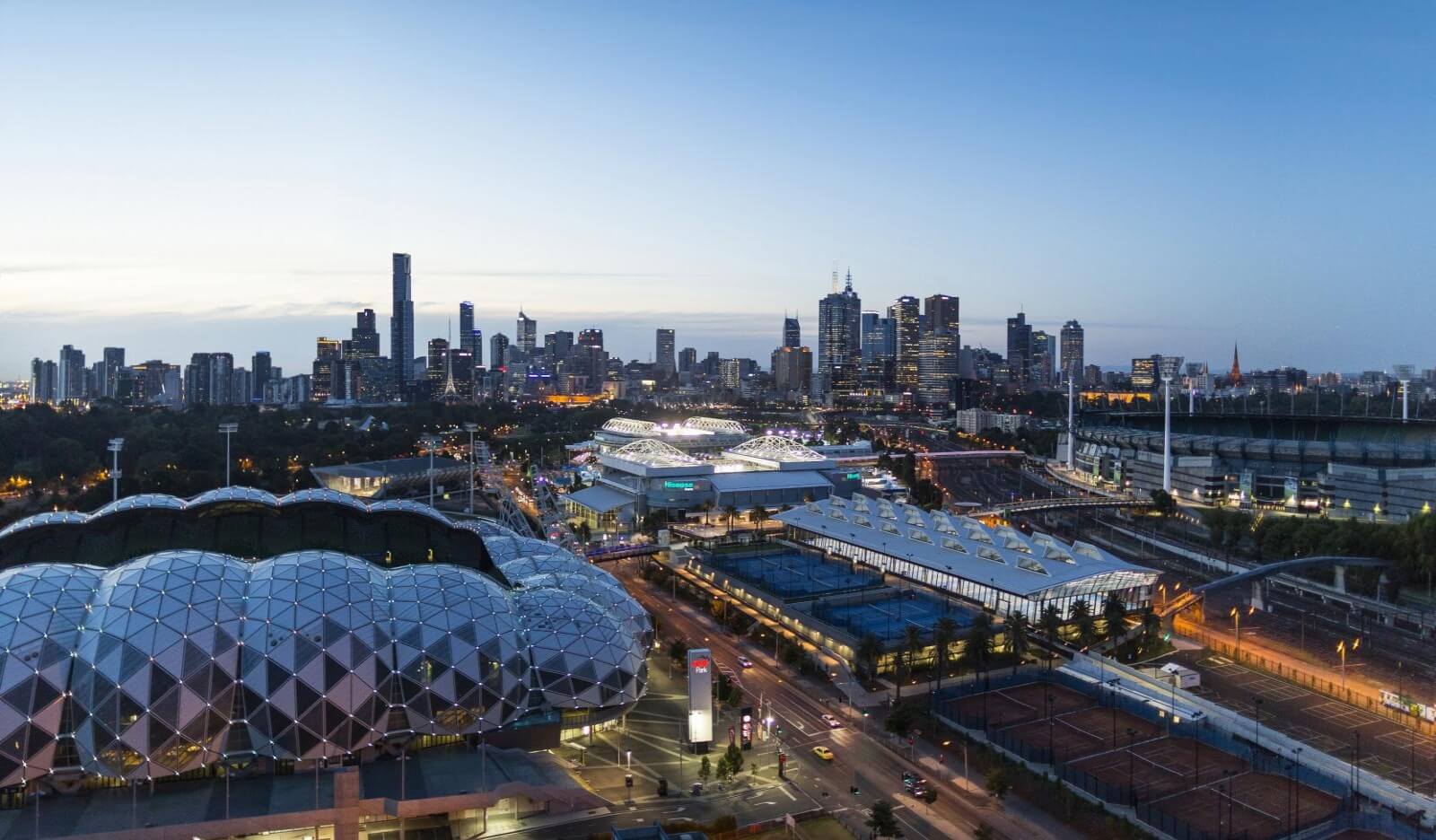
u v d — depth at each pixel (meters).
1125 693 145.12
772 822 105.44
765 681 153.00
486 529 191.12
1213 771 117.69
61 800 100.81
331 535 167.25
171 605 107.12
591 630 128.88
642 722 135.00
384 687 109.12
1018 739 127.38
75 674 101.88
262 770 107.56
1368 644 174.88
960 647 162.50
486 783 106.06
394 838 100.94
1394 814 105.88
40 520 150.88
